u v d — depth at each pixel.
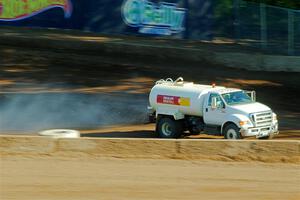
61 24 105.12
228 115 58.62
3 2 105.12
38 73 86.56
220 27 105.44
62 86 81.56
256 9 100.31
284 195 34.00
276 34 97.12
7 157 41.78
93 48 95.94
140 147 43.00
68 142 43.16
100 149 43.03
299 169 39.69
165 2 105.44
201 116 60.97
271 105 76.38
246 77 87.69
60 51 95.50
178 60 93.75
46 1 105.00
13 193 33.56
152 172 38.19
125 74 87.62
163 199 32.81
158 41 101.19
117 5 104.62
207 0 105.69
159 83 65.25
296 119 70.56
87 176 37.00
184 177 37.16
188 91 61.25
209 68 91.38
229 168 39.62
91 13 104.56
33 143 43.16
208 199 33.00
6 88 79.25
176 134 61.84
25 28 105.00
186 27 105.88
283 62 90.94
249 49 98.81
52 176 36.91
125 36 104.44
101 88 81.06
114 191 34.06
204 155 42.69
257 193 34.28
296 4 110.88
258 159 42.03
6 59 91.12
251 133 57.84
